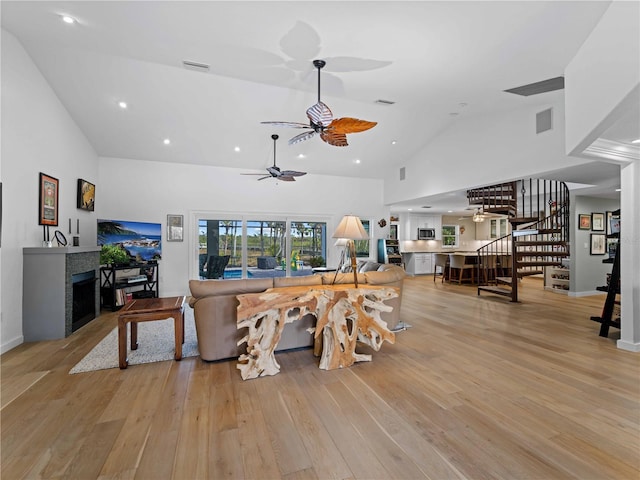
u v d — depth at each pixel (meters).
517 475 1.57
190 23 2.87
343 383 2.60
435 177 6.66
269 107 5.22
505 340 3.71
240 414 2.14
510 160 5.09
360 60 3.37
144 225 6.41
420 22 2.58
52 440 1.86
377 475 1.58
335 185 8.24
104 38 3.34
